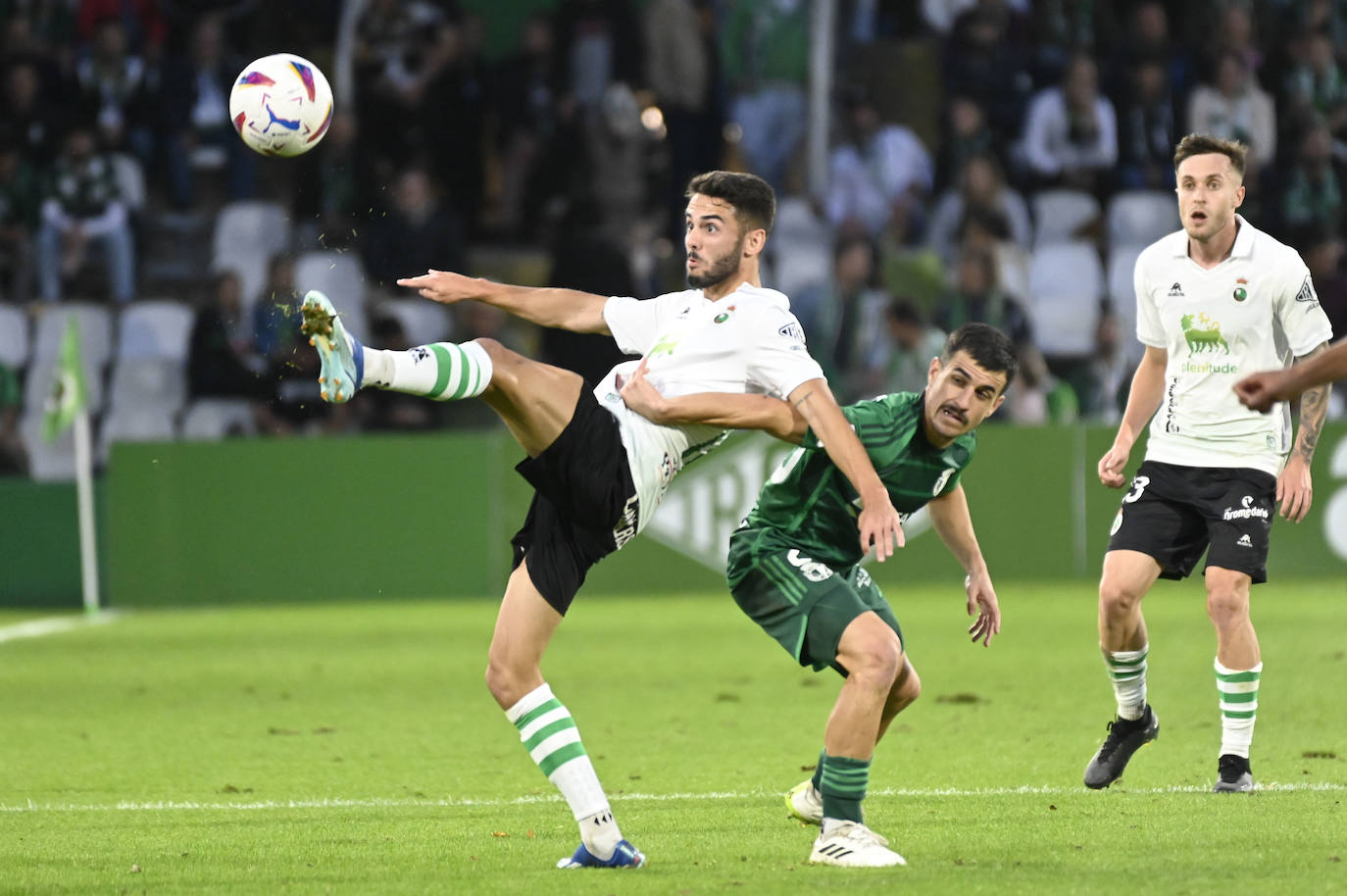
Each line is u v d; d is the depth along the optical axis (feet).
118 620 163.53
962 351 56.08
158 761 85.92
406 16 216.33
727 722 96.84
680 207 215.92
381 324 194.39
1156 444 74.23
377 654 134.41
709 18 216.74
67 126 215.92
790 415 56.03
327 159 211.00
